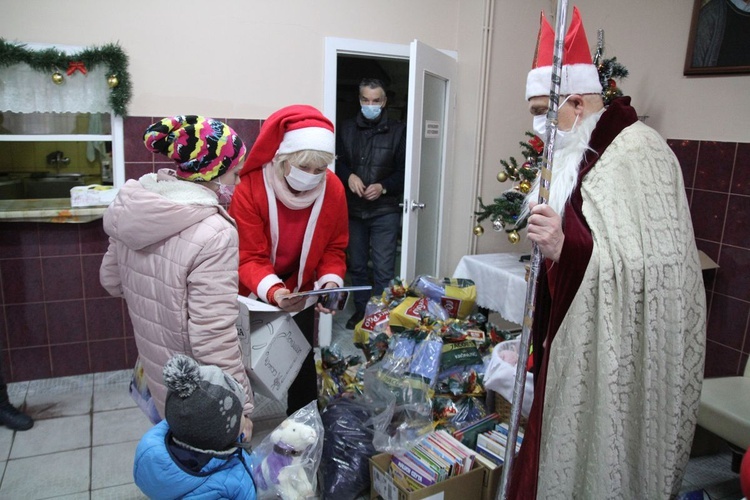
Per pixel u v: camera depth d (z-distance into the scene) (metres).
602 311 1.44
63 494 2.11
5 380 2.72
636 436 1.52
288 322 1.85
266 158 1.90
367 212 3.68
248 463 1.46
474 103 3.64
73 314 2.99
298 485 1.69
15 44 2.64
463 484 1.87
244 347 1.69
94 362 3.08
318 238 2.04
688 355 1.59
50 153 3.23
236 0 3.03
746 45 2.53
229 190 2.00
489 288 3.13
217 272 1.45
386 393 2.15
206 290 1.44
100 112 2.90
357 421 2.17
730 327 2.68
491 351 2.49
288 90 3.23
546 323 1.68
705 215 2.76
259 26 3.10
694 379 1.60
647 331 1.45
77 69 2.77
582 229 1.46
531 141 3.08
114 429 2.57
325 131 1.82
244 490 1.28
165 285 1.47
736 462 2.30
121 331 3.09
